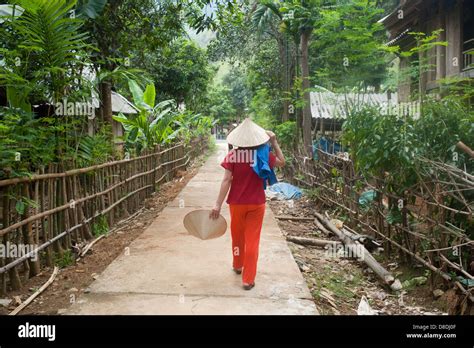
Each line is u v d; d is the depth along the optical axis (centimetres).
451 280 404
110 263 468
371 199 612
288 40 1534
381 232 562
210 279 416
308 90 944
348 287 462
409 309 404
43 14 477
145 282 406
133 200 793
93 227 591
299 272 443
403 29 1086
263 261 479
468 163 447
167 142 1238
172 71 1972
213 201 862
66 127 550
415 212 474
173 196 934
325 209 809
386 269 510
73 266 477
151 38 928
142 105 1077
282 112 1698
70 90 584
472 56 886
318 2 1064
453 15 890
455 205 433
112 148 731
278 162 411
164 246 532
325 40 760
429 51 971
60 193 496
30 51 514
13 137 424
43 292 399
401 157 451
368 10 688
